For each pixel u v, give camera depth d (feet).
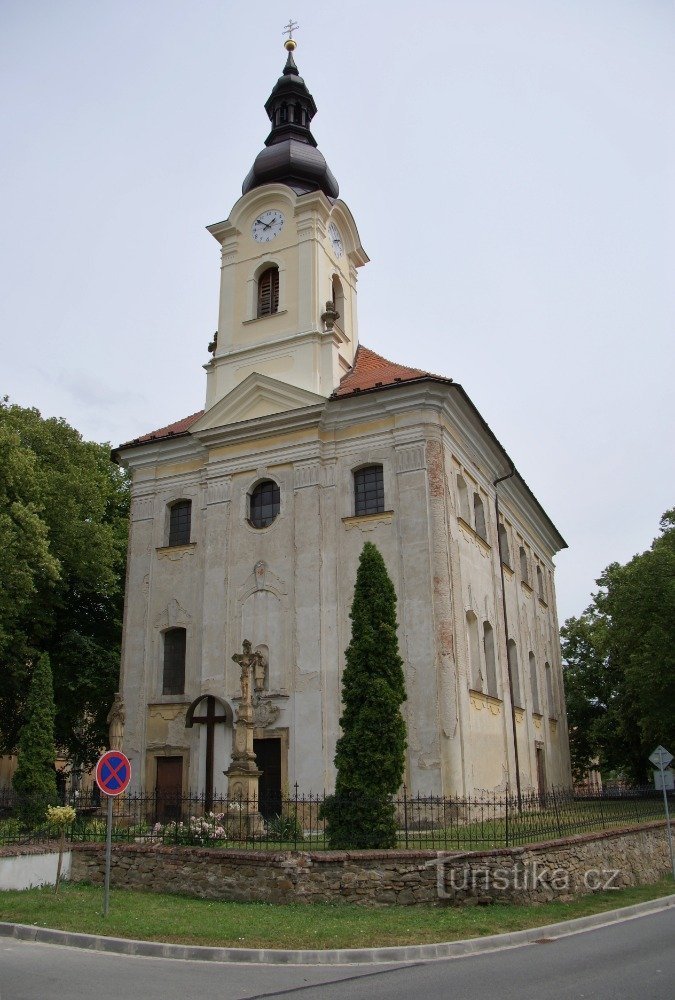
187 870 54.19
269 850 53.62
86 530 113.50
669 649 121.60
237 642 94.89
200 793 90.94
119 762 48.96
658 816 79.61
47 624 114.11
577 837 58.03
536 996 30.17
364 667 65.00
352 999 30.42
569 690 189.37
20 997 30.25
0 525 93.30
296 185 116.88
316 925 43.91
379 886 50.65
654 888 61.98
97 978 33.78
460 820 78.28
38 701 93.15
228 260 114.73
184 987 32.53
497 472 117.29
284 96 126.82
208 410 105.29
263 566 95.96
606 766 186.60
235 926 43.32
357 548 92.17
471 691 90.43
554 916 47.73
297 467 97.55
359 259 121.39
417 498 90.17
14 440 98.22
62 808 55.93
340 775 62.64
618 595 132.26
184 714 96.22
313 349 103.45
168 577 103.40
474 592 98.58
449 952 40.01
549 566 159.63
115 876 57.00
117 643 122.93
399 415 94.12
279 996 31.14
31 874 55.57
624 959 36.88
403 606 87.25
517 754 103.60
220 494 101.76
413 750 82.12
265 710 89.97
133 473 110.73
